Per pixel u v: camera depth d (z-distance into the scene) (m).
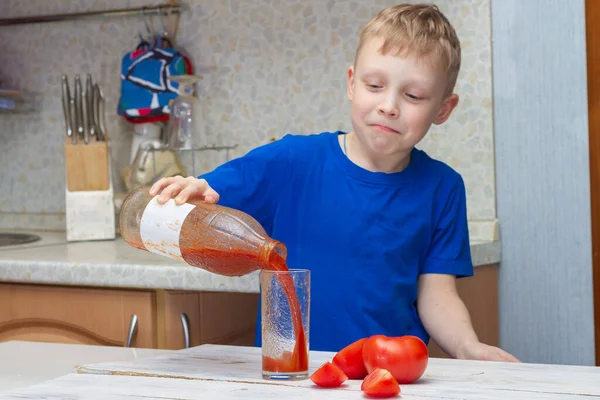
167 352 1.19
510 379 0.95
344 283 1.43
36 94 2.54
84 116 2.22
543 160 1.99
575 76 1.95
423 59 1.29
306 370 0.97
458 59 1.40
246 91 2.28
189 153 2.30
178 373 0.99
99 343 1.77
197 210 1.06
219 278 1.63
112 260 1.78
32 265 1.78
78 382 0.94
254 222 1.05
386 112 1.29
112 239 2.21
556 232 1.99
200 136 2.23
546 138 1.99
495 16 2.02
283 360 0.95
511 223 2.04
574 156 1.96
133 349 1.23
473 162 2.06
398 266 1.43
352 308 1.42
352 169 1.45
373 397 0.86
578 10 1.93
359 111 1.33
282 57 2.23
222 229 1.04
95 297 1.76
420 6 1.40
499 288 2.06
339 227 1.44
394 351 0.92
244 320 1.87
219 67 2.31
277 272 0.95
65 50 2.49
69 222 2.18
